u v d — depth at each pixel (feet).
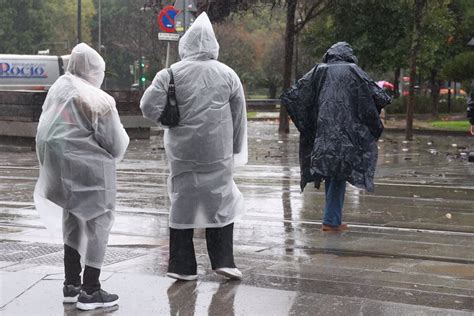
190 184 22.54
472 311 19.95
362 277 23.68
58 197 20.25
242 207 23.49
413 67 85.66
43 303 20.75
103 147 20.31
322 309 20.07
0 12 242.37
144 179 49.24
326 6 94.68
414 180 48.44
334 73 30.19
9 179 49.75
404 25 101.55
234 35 218.59
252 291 21.89
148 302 20.81
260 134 96.58
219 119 22.44
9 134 74.38
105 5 276.00
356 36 104.27
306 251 27.68
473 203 38.93
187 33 22.67
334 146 29.73
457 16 132.46
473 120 52.47
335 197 31.19
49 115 20.24
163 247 28.07
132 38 214.90
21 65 113.91
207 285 22.56
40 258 26.04
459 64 96.58
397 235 30.73
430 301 20.93
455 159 62.95
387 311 19.89
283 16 225.97
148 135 86.28
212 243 23.18
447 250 27.89
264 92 267.39
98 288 20.38
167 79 22.33
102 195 20.27
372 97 30.14
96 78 20.67
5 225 32.81
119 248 27.81
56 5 261.44
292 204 38.73
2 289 22.04
